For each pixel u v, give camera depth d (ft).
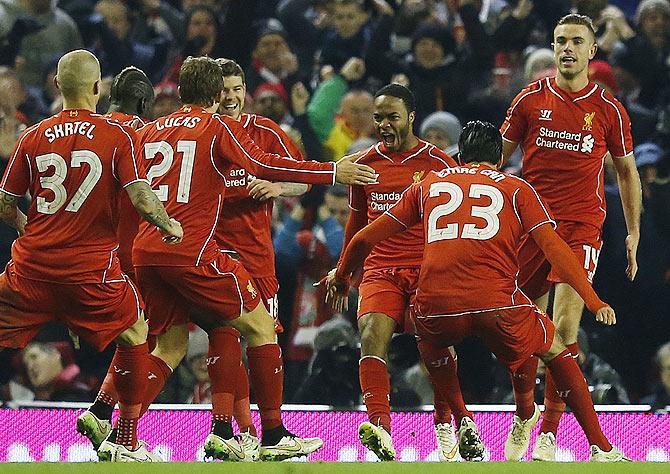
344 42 124.98
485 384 103.60
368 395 68.23
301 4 129.70
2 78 118.62
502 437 87.20
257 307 67.82
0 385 103.55
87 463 54.85
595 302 63.87
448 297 65.00
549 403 73.97
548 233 65.16
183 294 66.39
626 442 87.61
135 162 61.05
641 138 121.19
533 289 76.59
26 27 126.62
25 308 61.67
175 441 86.33
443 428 75.61
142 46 131.64
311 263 109.60
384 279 71.36
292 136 118.52
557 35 75.31
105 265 61.67
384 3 125.39
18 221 63.36
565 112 75.25
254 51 123.54
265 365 67.62
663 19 125.49
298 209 110.52
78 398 103.65
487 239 65.05
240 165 65.51
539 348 67.15
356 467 55.77
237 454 67.10
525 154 77.05
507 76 121.08
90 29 129.80
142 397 65.21
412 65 121.49
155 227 66.44
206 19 123.95
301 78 124.88
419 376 100.42
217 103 68.54
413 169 72.28
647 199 112.98
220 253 66.95
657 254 111.86
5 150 116.98
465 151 68.39
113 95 73.05
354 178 65.41
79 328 62.34
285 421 87.56
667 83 124.98
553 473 56.13
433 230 65.87
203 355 100.37
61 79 61.93
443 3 133.49
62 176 60.70
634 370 110.93
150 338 69.82
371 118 119.96
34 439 86.17
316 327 108.47
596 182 76.07
